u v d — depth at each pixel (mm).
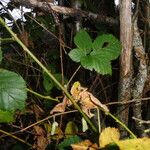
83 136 415
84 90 350
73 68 523
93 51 366
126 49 387
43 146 433
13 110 293
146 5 473
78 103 357
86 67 350
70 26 497
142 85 417
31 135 495
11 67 603
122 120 423
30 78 575
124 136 422
